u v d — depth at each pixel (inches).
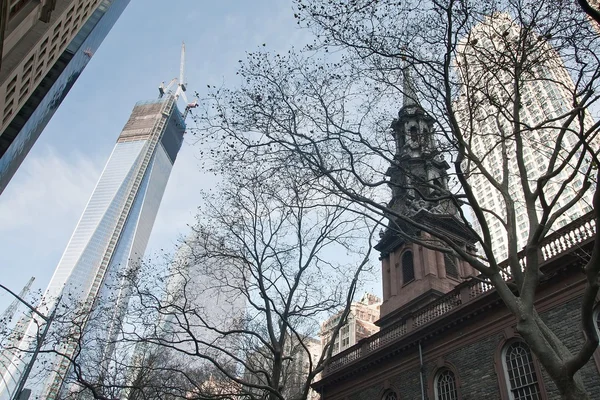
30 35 397.7
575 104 455.8
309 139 577.9
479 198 3014.3
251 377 1072.2
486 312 808.9
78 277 5841.5
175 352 1080.8
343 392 1122.7
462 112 613.6
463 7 508.7
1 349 933.8
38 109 975.0
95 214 7071.9
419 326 959.0
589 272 351.3
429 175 954.7
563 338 655.8
